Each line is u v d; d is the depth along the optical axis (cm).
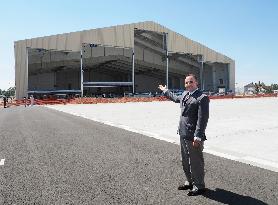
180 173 568
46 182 512
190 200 422
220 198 431
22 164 645
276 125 1348
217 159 688
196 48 7925
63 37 6200
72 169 601
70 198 432
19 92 6019
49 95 7069
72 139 1013
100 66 8438
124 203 411
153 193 454
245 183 502
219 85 8700
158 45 7688
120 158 704
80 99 5447
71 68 7906
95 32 6400
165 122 1574
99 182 511
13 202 418
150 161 671
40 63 6550
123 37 6681
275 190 464
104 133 1170
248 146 851
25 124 1533
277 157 706
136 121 1659
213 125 1376
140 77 9800
